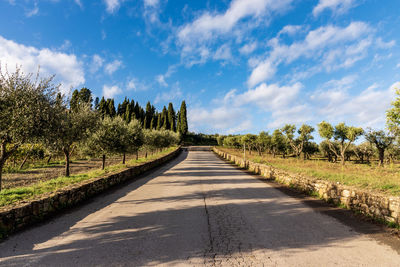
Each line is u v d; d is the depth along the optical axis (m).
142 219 5.54
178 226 5.02
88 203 7.33
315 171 11.21
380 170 12.19
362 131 27.00
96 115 12.47
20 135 6.68
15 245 4.02
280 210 6.43
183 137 90.19
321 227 4.97
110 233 4.59
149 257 3.53
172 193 8.94
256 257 3.53
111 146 14.45
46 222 5.35
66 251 3.76
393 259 3.47
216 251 3.75
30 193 6.69
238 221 5.40
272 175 13.27
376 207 5.44
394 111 13.64
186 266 3.24
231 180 12.75
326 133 29.14
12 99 6.48
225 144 78.81
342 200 6.81
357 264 3.32
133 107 86.62
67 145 11.16
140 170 15.80
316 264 3.31
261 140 44.69
